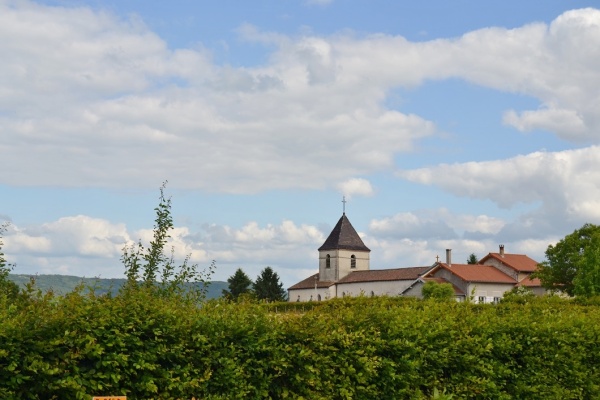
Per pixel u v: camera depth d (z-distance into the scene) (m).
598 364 14.09
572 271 80.12
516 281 104.69
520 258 111.31
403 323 11.12
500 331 12.51
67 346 7.86
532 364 12.73
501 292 102.75
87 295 8.90
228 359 8.94
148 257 12.16
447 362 11.41
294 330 9.79
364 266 140.50
